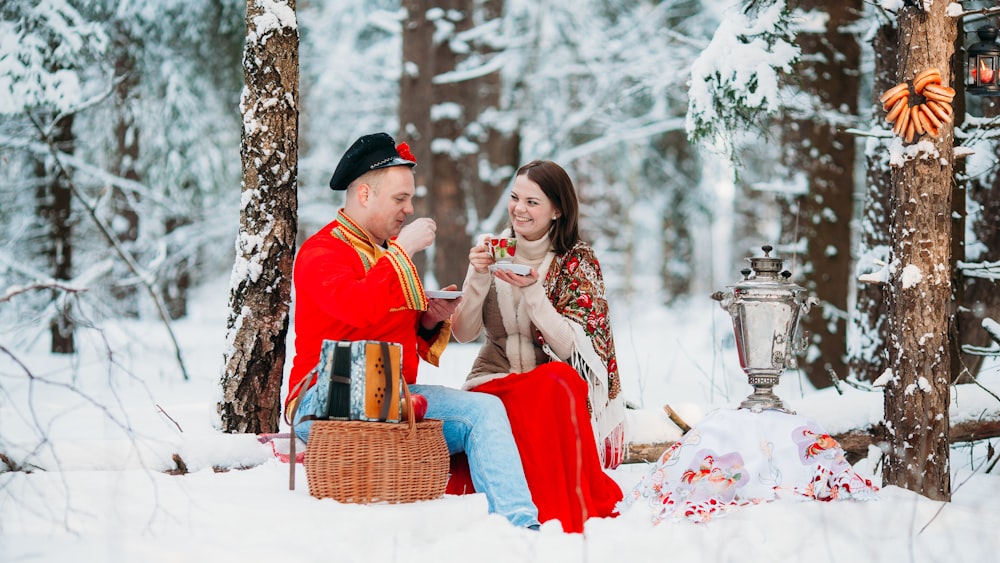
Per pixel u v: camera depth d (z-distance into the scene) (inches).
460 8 482.9
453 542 121.0
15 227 457.1
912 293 156.6
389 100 644.1
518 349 165.2
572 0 561.3
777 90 236.8
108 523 124.6
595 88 590.6
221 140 539.2
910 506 141.6
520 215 166.1
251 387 175.3
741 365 150.3
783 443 142.5
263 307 175.6
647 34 551.8
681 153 730.2
